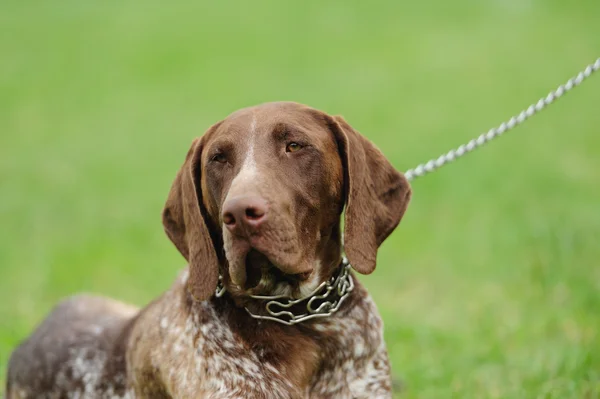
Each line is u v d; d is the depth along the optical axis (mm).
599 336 9477
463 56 34250
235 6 44594
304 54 36469
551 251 12781
